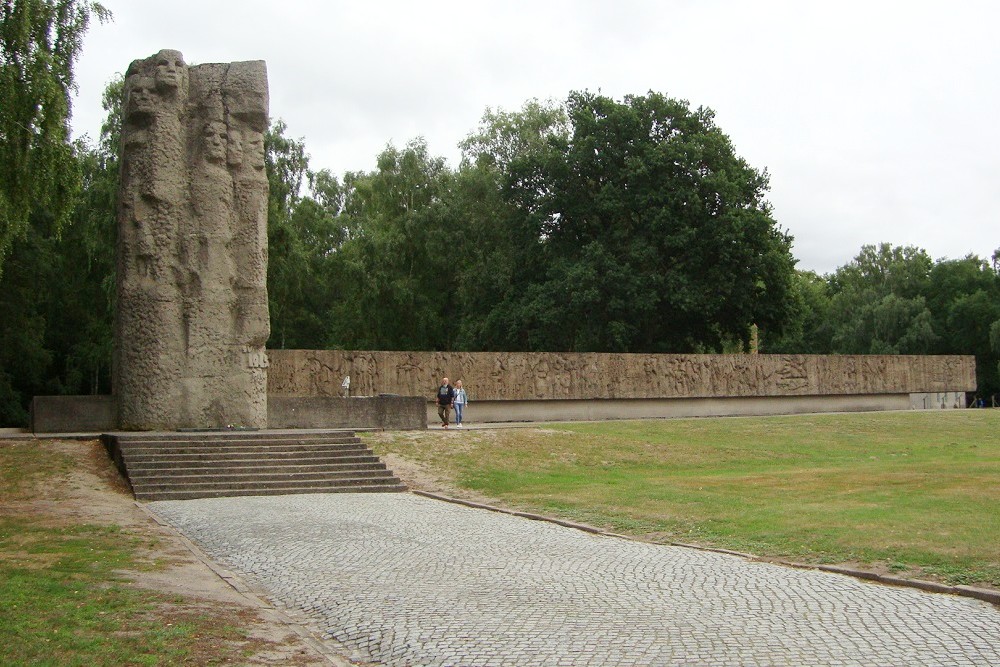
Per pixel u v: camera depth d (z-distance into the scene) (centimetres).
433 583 1161
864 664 809
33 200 2098
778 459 3173
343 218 7281
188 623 925
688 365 4450
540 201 5950
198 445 2492
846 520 1530
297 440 2636
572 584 1150
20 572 1150
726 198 5572
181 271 2852
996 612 988
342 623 966
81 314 5738
